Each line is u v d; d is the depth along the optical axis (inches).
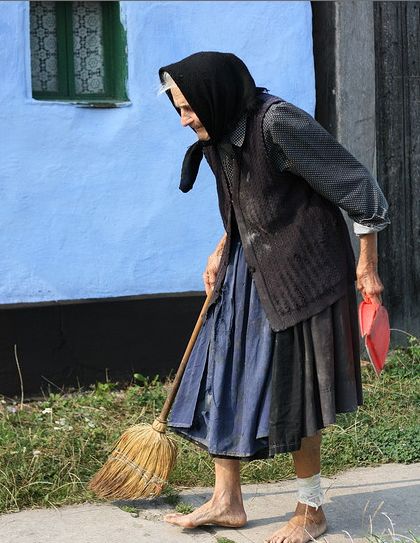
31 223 454.3
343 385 297.3
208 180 483.5
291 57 495.8
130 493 328.2
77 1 472.7
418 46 535.2
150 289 478.3
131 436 330.0
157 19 470.0
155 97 471.2
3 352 453.4
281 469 372.8
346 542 311.6
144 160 472.1
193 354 319.0
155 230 476.7
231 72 285.7
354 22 508.7
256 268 295.9
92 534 316.5
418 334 545.0
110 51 477.7
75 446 384.2
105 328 470.9
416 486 362.9
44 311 458.9
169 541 312.2
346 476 374.6
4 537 312.8
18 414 431.5
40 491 345.7
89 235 464.8
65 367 464.8
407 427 416.8
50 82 472.1
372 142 518.0
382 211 289.1
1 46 442.9
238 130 287.7
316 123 286.0
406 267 543.2
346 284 299.0
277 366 293.3
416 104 538.3
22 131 449.4
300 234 292.0
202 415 315.3
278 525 325.1
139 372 479.2
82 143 459.8
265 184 289.7
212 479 363.6
